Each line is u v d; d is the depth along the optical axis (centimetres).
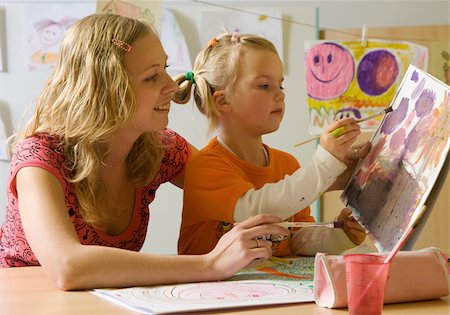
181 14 197
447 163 83
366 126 200
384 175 100
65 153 111
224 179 118
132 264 86
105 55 107
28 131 116
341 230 125
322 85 202
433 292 78
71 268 86
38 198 97
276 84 131
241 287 85
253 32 200
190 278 88
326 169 108
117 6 175
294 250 127
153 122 111
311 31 202
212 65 134
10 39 193
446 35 203
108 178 118
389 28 204
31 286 89
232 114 131
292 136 202
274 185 112
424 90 97
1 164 191
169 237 196
